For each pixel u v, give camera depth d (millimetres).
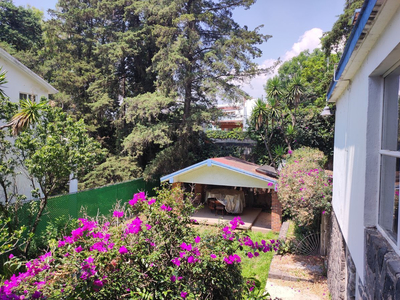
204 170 12578
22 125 6508
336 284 5102
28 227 7996
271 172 11836
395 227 2357
